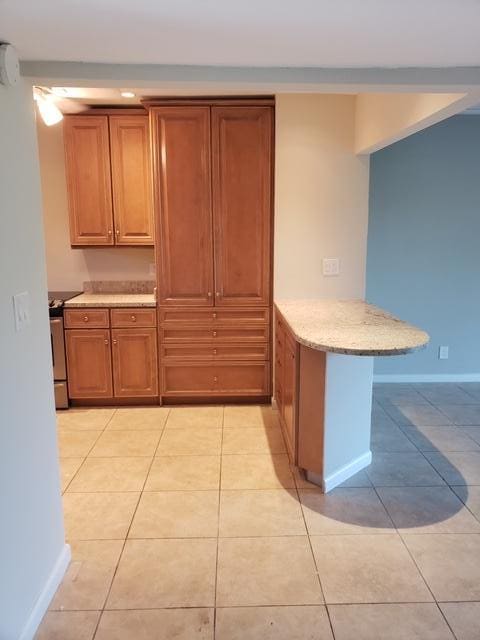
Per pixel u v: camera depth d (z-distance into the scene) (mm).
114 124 3789
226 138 3631
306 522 2422
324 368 2574
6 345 1603
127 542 2279
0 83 1583
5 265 1602
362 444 2932
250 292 3854
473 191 4277
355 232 3715
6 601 1585
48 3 1271
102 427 3590
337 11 1343
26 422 1756
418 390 4371
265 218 3738
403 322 2861
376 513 2496
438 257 4371
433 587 1992
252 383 4004
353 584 2010
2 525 1562
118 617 1850
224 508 2545
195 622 1822
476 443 3303
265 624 1811
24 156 1762
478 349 4504
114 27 1465
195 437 3404
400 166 4219
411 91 1991
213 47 1665
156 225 3750
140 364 3945
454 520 2439
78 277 4379
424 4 1298
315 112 3547
